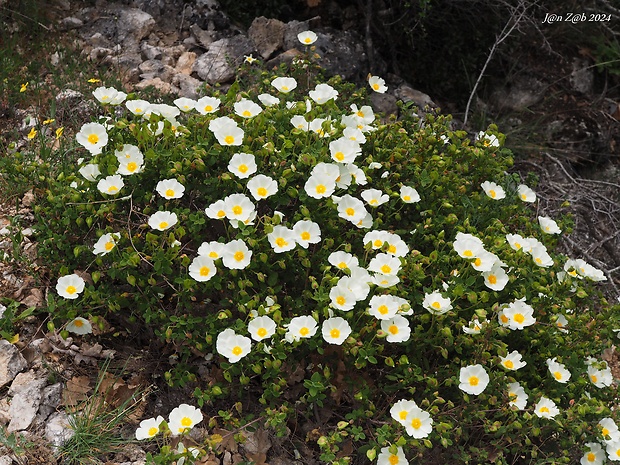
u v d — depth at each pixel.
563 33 2.03
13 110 1.44
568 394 1.02
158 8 1.71
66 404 0.99
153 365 1.07
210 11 1.75
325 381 0.95
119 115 1.43
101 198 1.05
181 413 0.90
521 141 1.88
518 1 1.83
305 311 0.99
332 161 1.05
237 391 1.04
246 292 0.97
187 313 1.04
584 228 1.70
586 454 1.02
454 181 1.15
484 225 1.18
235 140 1.03
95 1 1.70
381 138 1.17
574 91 2.00
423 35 1.82
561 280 1.13
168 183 1.01
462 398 1.00
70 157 1.30
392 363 0.94
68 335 1.03
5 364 1.00
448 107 1.95
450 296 0.98
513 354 0.98
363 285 0.95
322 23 1.87
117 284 1.09
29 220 1.20
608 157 1.94
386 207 1.12
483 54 1.96
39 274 1.11
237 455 0.98
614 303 1.53
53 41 1.60
